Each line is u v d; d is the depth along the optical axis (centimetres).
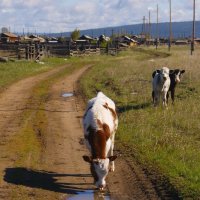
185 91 2456
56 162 1239
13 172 1146
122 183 1076
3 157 1275
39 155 1303
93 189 1043
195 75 3014
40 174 1136
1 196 984
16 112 1980
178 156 1273
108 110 1079
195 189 1009
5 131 1602
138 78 3128
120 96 2394
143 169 1170
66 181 1091
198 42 13512
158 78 2003
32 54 5081
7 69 3850
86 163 1233
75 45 6856
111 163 1146
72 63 5234
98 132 986
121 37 12925
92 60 5866
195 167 1173
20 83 3080
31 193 1007
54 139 1493
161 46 11950
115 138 1478
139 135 1496
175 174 1118
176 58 5081
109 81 3086
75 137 1524
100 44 7656
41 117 1869
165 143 1400
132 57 6688
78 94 2586
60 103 2256
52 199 977
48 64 4828
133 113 1866
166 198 984
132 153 1310
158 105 2030
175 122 1667
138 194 1010
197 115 1791
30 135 1543
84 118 1073
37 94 2580
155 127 1619
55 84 3095
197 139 1473
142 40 14500
